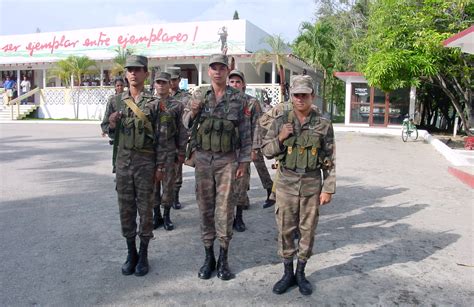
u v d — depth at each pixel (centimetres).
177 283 384
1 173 898
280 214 371
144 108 390
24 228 530
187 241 495
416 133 1714
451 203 688
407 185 828
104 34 3017
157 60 2750
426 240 506
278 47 2459
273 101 2453
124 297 356
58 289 368
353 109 2250
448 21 1644
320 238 511
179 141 511
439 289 379
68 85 3145
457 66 1661
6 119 2819
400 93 2156
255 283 387
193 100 394
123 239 495
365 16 3272
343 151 1347
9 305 340
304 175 361
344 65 3155
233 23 2670
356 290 375
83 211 610
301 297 361
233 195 395
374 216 607
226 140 384
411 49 1712
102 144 1443
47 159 1102
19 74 3269
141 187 394
